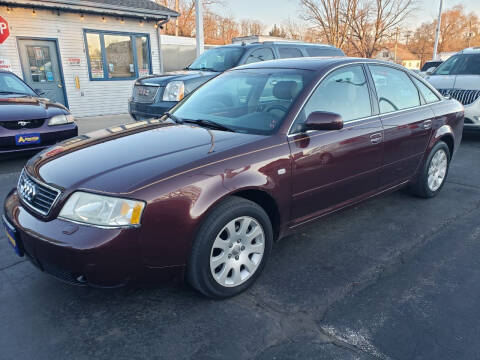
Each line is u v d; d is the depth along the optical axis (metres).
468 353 2.12
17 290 2.70
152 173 2.28
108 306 2.53
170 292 2.68
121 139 2.89
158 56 13.16
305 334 2.26
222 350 2.14
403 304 2.54
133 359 2.08
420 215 4.04
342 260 3.13
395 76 3.95
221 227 2.42
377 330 2.29
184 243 2.31
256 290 2.71
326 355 2.10
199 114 3.40
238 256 2.60
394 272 2.94
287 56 7.93
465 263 3.07
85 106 11.89
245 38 15.38
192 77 6.50
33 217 2.33
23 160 6.32
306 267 3.02
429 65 15.23
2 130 5.49
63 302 2.57
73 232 2.12
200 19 11.40
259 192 2.70
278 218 2.86
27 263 3.07
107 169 2.34
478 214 4.06
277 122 2.90
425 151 4.17
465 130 7.53
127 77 12.66
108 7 11.04
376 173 3.58
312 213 3.12
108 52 12.04
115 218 2.12
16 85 6.96
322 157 3.00
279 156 2.73
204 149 2.57
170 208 2.23
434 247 3.35
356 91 3.45
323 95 3.16
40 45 10.75
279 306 2.53
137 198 2.15
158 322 2.37
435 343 2.19
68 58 11.26
